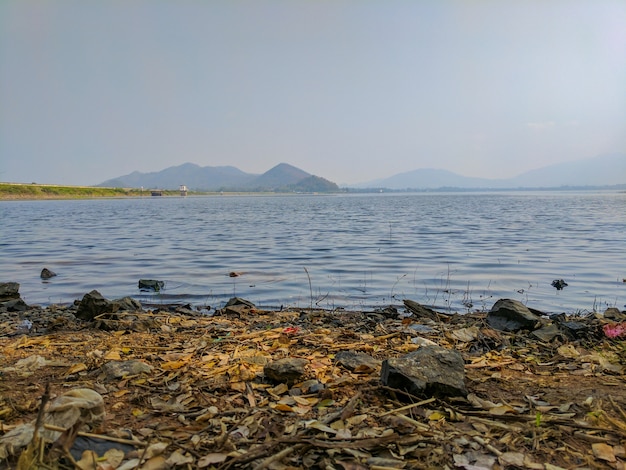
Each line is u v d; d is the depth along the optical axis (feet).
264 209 262.47
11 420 11.60
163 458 9.87
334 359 17.22
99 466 9.34
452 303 36.06
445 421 11.87
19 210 248.32
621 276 46.78
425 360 14.12
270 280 46.16
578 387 14.37
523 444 10.70
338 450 10.18
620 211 193.98
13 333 24.67
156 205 347.77
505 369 16.40
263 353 18.24
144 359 17.51
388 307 32.55
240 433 11.16
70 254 67.51
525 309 24.91
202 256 64.13
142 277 48.73
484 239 83.82
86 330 24.35
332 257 61.31
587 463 9.94
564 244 75.10
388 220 146.72
